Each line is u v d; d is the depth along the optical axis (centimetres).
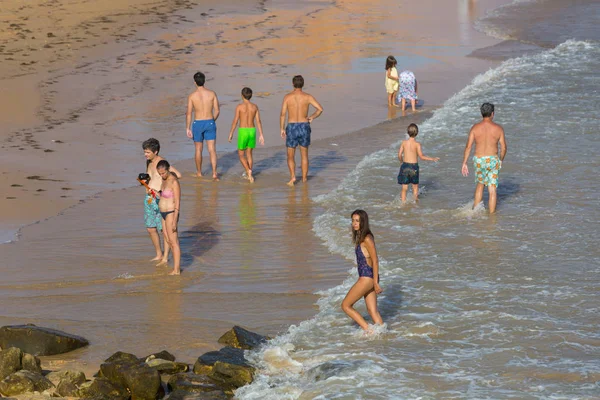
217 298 3806
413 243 4503
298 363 3103
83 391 2842
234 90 8956
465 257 4244
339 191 5597
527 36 12850
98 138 7112
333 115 8031
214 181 5984
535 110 7556
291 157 5797
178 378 2928
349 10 15275
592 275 3928
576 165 5888
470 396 2762
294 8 15238
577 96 8062
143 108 8200
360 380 2905
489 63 10625
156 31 12481
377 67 10344
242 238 4703
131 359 3089
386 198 5403
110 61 10419
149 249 4528
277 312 3631
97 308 3694
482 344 3200
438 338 3275
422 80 9625
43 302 3772
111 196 5584
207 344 3309
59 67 9975
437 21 14325
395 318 3488
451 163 6134
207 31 12638
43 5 14100
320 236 4706
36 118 7781
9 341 3250
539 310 3525
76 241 4662
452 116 7519
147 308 3691
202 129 5969
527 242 4450
